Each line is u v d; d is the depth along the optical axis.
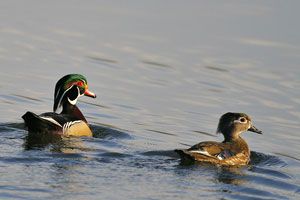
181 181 15.55
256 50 29.47
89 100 23.61
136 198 14.27
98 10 33.91
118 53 28.41
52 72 25.81
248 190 15.36
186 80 25.92
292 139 20.91
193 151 17.03
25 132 19.06
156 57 28.23
